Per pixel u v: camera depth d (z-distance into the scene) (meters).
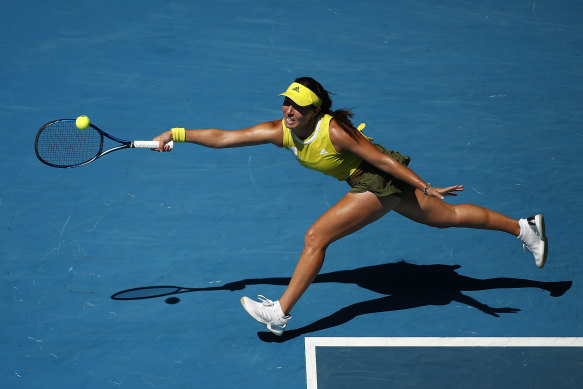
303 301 22.73
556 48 38.44
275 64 35.84
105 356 20.08
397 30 39.41
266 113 32.09
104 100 32.31
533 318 22.12
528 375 19.83
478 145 30.84
